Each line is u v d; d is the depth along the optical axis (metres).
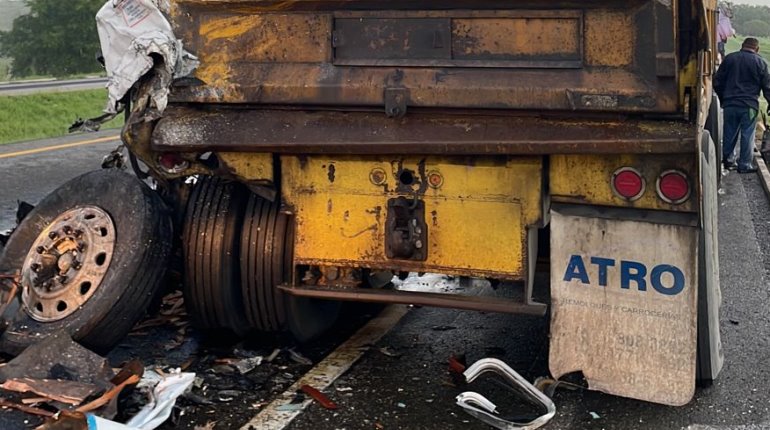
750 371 4.12
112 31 3.64
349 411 3.61
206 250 3.91
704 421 3.56
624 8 3.08
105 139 14.45
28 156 11.91
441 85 3.30
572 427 3.49
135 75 3.51
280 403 3.68
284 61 3.52
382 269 3.63
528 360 4.23
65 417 2.82
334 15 3.43
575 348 3.48
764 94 10.27
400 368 4.11
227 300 3.96
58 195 4.03
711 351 3.66
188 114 3.63
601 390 3.49
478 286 5.44
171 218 3.89
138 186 3.87
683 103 3.08
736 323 4.90
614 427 3.50
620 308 3.39
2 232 6.86
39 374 3.24
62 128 21.81
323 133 3.44
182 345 4.38
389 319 4.86
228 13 3.55
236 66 3.56
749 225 7.64
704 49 3.00
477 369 3.59
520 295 4.62
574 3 3.13
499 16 3.23
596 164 3.28
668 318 3.33
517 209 3.40
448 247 3.51
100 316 3.53
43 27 55.81
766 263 6.30
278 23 3.50
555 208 3.39
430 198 3.49
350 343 4.45
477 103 3.26
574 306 3.45
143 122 3.62
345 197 3.61
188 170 3.72
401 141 3.32
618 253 3.34
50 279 3.72
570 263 3.42
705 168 3.43
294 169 3.64
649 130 3.08
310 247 3.70
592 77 3.15
